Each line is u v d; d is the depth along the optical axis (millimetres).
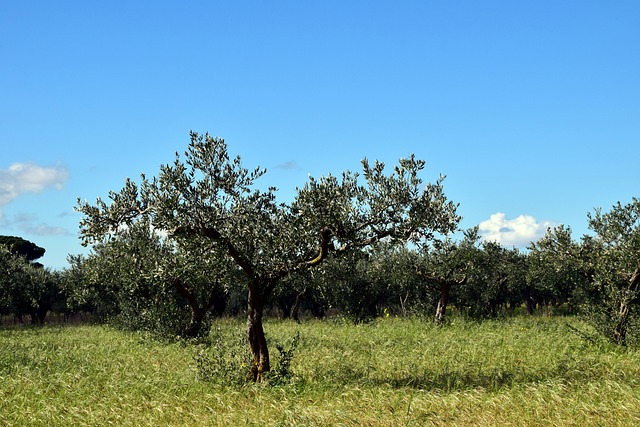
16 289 52531
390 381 16516
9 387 15367
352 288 39719
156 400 13773
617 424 11234
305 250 16172
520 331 29062
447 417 12156
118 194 15562
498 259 43781
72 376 16547
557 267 25844
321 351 22000
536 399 13055
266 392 14547
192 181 15141
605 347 22016
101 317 46125
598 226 23812
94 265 31984
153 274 17875
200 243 15602
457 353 20938
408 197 14875
